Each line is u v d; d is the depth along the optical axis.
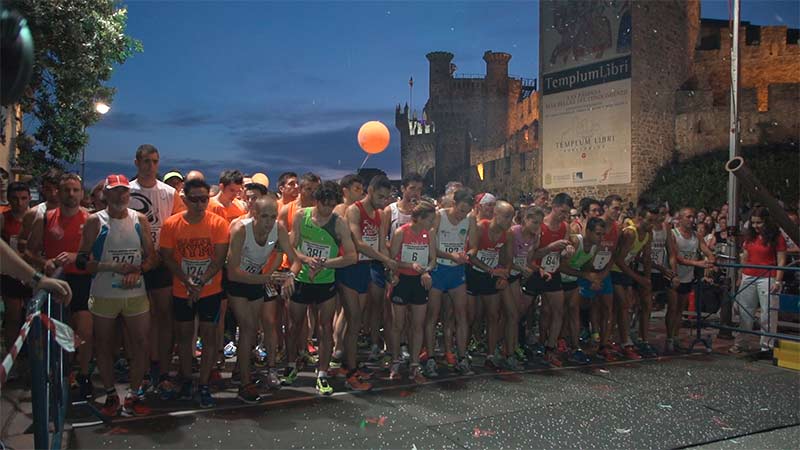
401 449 3.96
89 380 4.68
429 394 5.24
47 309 3.13
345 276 5.35
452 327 6.25
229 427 4.30
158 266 4.97
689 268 7.33
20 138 14.45
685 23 25.58
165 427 4.28
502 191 31.83
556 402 5.06
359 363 6.03
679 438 4.28
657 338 8.24
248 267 4.78
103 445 3.91
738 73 9.05
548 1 25.67
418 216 5.42
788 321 8.84
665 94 24.11
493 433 4.29
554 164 25.64
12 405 4.66
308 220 5.12
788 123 24.52
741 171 6.81
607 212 6.75
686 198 22.12
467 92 48.53
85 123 13.02
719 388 5.60
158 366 5.04
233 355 6.54
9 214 5.86
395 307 5.65
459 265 5.87
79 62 9.85
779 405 5.08
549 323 6.51
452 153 49.00
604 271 6.58
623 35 22.80
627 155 22.77
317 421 4.47
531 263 6.32
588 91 24.11
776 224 7.14
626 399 5.19
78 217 4.99
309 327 6.58
